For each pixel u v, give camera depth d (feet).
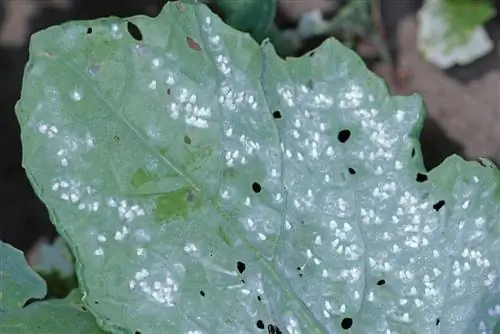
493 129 1.32
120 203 0.96
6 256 1.02
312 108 0.97
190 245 0.97
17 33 1.30
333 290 0.98
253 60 0.97
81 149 0.96
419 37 1.31
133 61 0.96
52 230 1.29
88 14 1.30
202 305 0.97
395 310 0.98
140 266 0.97
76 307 1.01
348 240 0.98
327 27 1.29
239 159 0.97
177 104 0.96
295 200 0.97
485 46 1.30
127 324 0.96
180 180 0.97
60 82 0.96
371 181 0.97
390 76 1.32
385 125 0.97
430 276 0.98
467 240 0.98
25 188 1.29
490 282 0.98
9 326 1.00
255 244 0.98
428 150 1.32
